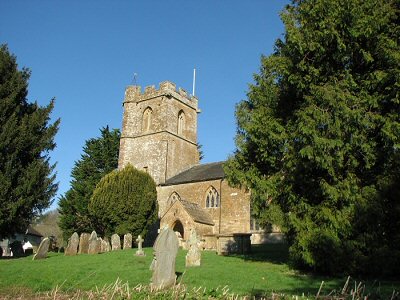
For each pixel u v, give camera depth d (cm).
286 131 1612
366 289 1062
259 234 3306
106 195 3259
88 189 4231
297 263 1515
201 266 1591
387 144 1430
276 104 1719
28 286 1157
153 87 4588
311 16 1570
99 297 915
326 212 1420
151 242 3819
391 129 1404
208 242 2919
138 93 4703
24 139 2420
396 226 1417
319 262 1399
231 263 1733
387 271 1322
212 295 879
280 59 1642
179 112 4647
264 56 1800
